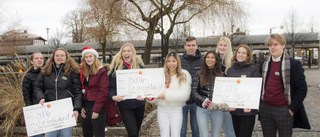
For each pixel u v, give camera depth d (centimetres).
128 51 325
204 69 321
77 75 322
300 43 2683
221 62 374
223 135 434
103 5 1290
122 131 445
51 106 302
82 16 1510
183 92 308
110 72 321
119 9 1284
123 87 311
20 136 452
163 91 314
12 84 508
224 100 294
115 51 2919
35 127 296
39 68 341
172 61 313
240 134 296
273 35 276
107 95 310
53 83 309
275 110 277
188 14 1259
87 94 316
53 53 317
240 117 303
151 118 536
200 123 317
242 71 300
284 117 271
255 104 281
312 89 1026
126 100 316
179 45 2453
